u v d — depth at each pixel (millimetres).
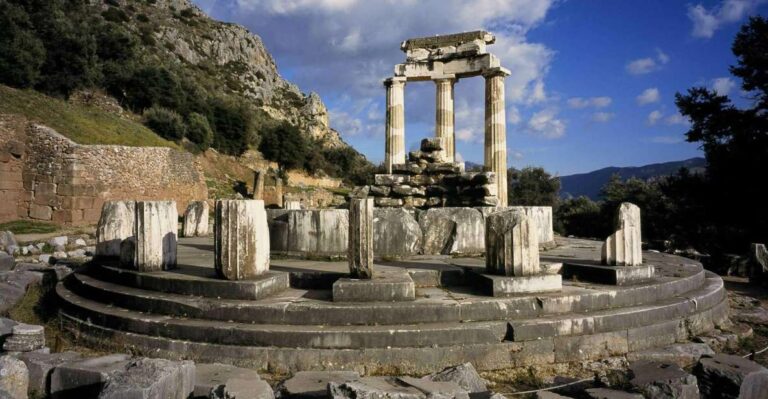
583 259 9609
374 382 4965
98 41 47281
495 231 7590
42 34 36562
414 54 19141
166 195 30922
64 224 23594
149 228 8383
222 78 88250
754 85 24219
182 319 6816
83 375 5273
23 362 5352
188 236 16422
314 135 92875
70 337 7543
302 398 5012
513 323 6500
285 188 51844
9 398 4859
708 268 15234
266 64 111375
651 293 7820
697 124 25781
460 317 6664
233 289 7055
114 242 10281
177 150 32812
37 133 24359
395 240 10109
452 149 19016
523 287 7215
